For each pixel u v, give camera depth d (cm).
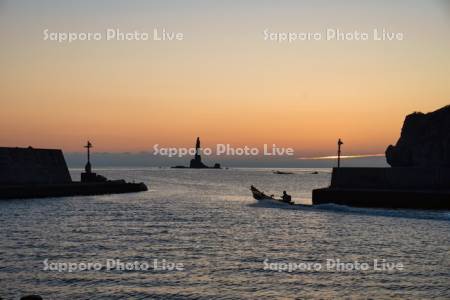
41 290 3123
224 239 4969
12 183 10300
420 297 3030
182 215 7156
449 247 4481
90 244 4594
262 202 9038
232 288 3203
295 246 4588
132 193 12538
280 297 3031
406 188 8369
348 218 6606
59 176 11788
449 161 9419
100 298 2981
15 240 4753
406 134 10444
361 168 8756
